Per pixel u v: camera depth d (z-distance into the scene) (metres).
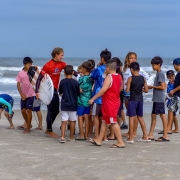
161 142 8.54
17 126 11.12
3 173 5.86
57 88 8.95
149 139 8.66
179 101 9.66
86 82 8.53
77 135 9.46
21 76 9.75
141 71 9.04
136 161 6.64
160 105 8.68
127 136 9.25
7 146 7.90
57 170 6.05
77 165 6.35
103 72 8.27
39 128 10.29
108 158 6.86
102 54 8.49
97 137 8.42
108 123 7.89
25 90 9.73
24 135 9.39
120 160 6.71
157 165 6.37
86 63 8.57
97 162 6.55
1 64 46.00
